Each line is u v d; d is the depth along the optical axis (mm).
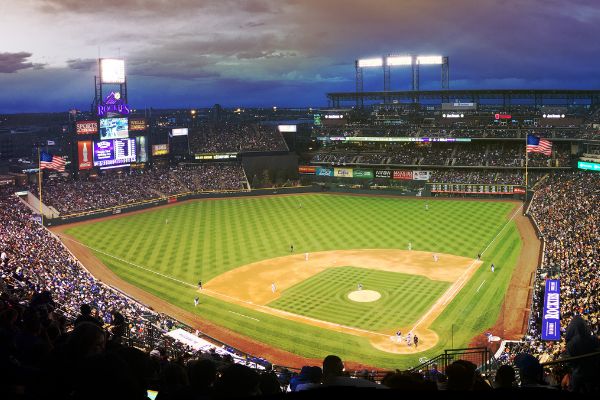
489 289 61219
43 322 13578
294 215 103625
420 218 98125
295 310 57281
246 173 136250
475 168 121625
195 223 98250
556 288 40469
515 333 49250
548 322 38406
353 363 45156
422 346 47781
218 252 80062
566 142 121250
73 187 110688
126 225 97000
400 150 136375
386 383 5992
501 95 139625
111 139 121312
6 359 6195
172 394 6410
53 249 73312
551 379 14359
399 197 119062
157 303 60188
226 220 100250
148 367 7750
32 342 9062
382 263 72750
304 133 160500
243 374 5609
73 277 58094
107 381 5008
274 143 142625
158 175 126000
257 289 64188
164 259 76875
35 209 97625
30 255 62094
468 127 131000
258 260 75750
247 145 141000
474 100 141125
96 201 106562
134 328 42562
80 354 6297
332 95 158250
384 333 50844
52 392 6020
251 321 54844
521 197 111938
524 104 143875
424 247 79938
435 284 63594
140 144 128375
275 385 7895
